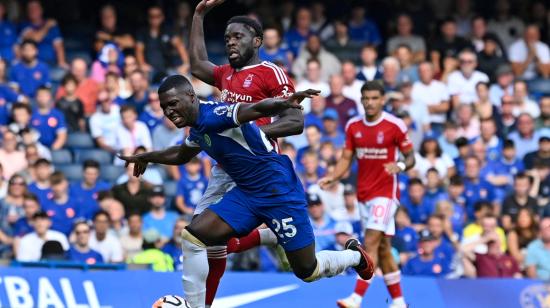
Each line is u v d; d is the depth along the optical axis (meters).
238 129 15.02
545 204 28.41
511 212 26.95
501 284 22.98
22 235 23.89
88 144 28.58
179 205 26.39
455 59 32.44
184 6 32.56
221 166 15.66
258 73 16.23
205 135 15.09
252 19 16.41
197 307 15.48
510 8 36.12
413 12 34.91
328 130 28.78
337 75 29.92
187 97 14.90
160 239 24.28
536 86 34.06
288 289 21.62
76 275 20.67
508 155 29.52
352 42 33.56
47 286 20.42
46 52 31.38
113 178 27.70
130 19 33.00
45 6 33.66
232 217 15.34
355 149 20.11
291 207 15.39
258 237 17.09
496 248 24.95
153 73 31.25
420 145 29.89
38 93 28.06
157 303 15.87
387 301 20.45
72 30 33.59
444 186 28.14
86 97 29.36
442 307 22.44
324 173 26.84
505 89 32.59
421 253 24.34
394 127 19.75
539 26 36.16
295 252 15.56
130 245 24.06
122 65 30.73
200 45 17.22
